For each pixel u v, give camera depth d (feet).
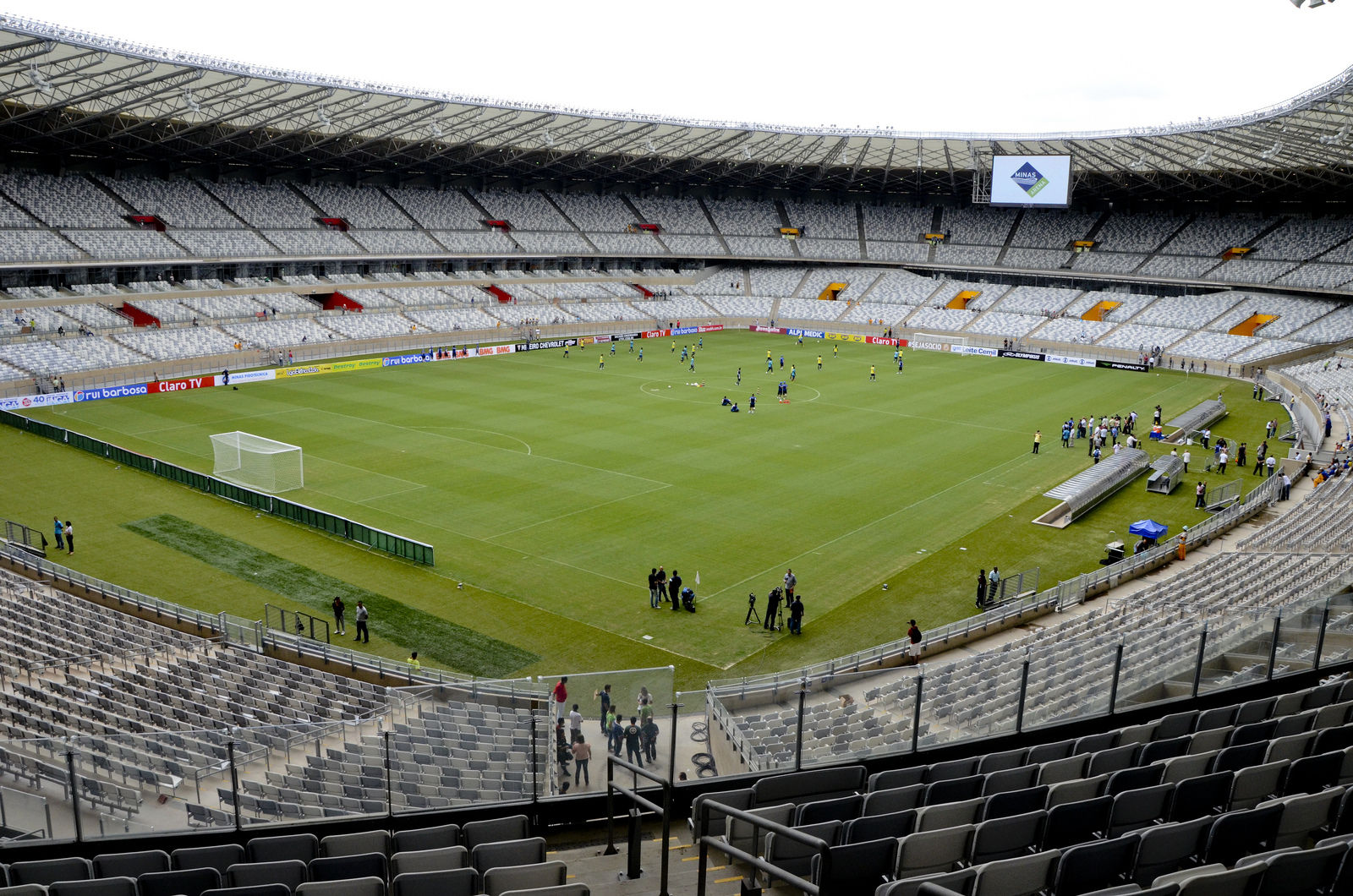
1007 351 368.07
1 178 319.68
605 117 361.10
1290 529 145.48
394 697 80.84
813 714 69.56
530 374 308.40
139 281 327.26
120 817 59.36
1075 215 457.68
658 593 130.93
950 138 388.98
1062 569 145.69
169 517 163.43
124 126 298.35
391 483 183.83
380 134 345.51
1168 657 68.64
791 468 197.98
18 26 216.13
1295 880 34.83
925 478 192.65
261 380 293.02
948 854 42.09
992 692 70.28
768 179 479.00
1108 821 44.75
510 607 130.00
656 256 462.19
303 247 365.40
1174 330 365.61
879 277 459.32
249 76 267.39
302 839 48.52
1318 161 318.45
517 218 440.86
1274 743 50.90
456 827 50.60
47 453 200.95
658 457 204.33
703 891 35.68
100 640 110.42
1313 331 338.34
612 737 59.26
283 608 128.36
